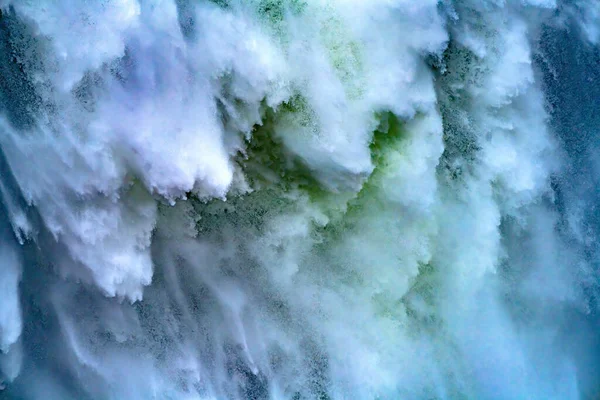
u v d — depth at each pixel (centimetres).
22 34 729
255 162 782
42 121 727
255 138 773
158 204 761
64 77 727
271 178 794
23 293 755
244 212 800
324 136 788
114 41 736
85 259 752
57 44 729
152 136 731
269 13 777
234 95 755
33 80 727
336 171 802
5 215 742
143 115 733
